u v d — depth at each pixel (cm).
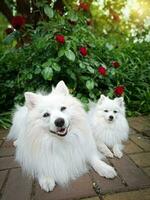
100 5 171
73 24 102
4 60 114
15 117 78
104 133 70
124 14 166
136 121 96
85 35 106
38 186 52
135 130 85
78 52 100
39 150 52
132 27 166
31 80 104
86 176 55
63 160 54
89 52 105
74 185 52
